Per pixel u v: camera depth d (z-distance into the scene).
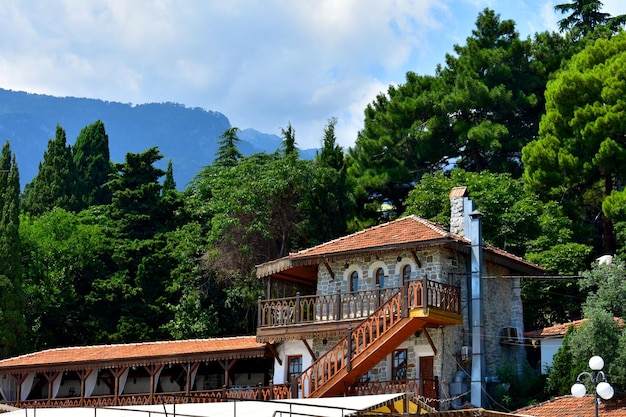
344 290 42.25
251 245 57.72
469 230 41.47
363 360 37.69
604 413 33.78
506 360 42.28
